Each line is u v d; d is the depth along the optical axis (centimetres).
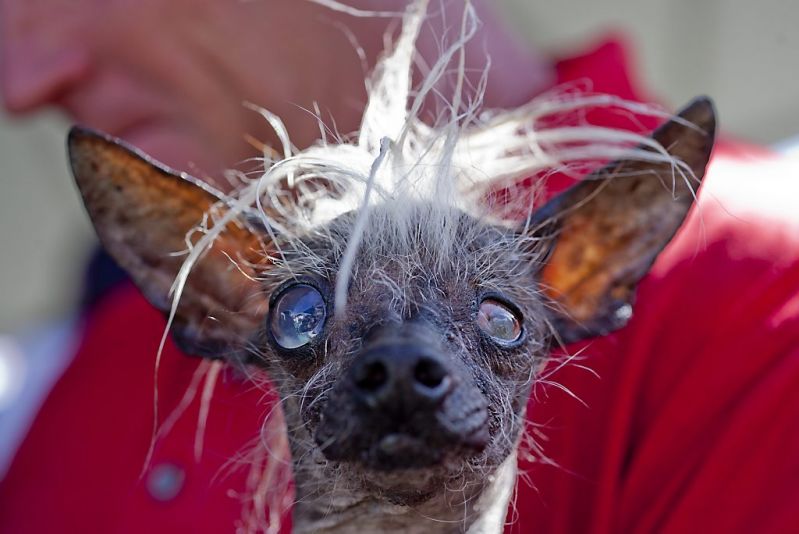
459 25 46
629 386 40
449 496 37
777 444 38
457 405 33
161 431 45
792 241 42
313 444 36
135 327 49
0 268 91
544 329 39
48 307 92
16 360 69
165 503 43
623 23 77
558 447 41
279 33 47
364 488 35
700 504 39
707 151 37
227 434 44
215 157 49
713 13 75
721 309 40
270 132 48
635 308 41
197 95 48
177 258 39
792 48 74
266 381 40
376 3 47
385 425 32
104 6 48
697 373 40
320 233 37
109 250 39
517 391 36
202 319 39
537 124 45
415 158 38
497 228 38
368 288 35
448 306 35
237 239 39
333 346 35
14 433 61
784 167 47
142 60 49
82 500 45
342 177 38
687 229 43
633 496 40
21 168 86
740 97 79
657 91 80
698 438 39
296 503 38
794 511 37
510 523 40
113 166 38
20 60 51
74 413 47
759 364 39
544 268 39
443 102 43
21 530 46
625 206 39
